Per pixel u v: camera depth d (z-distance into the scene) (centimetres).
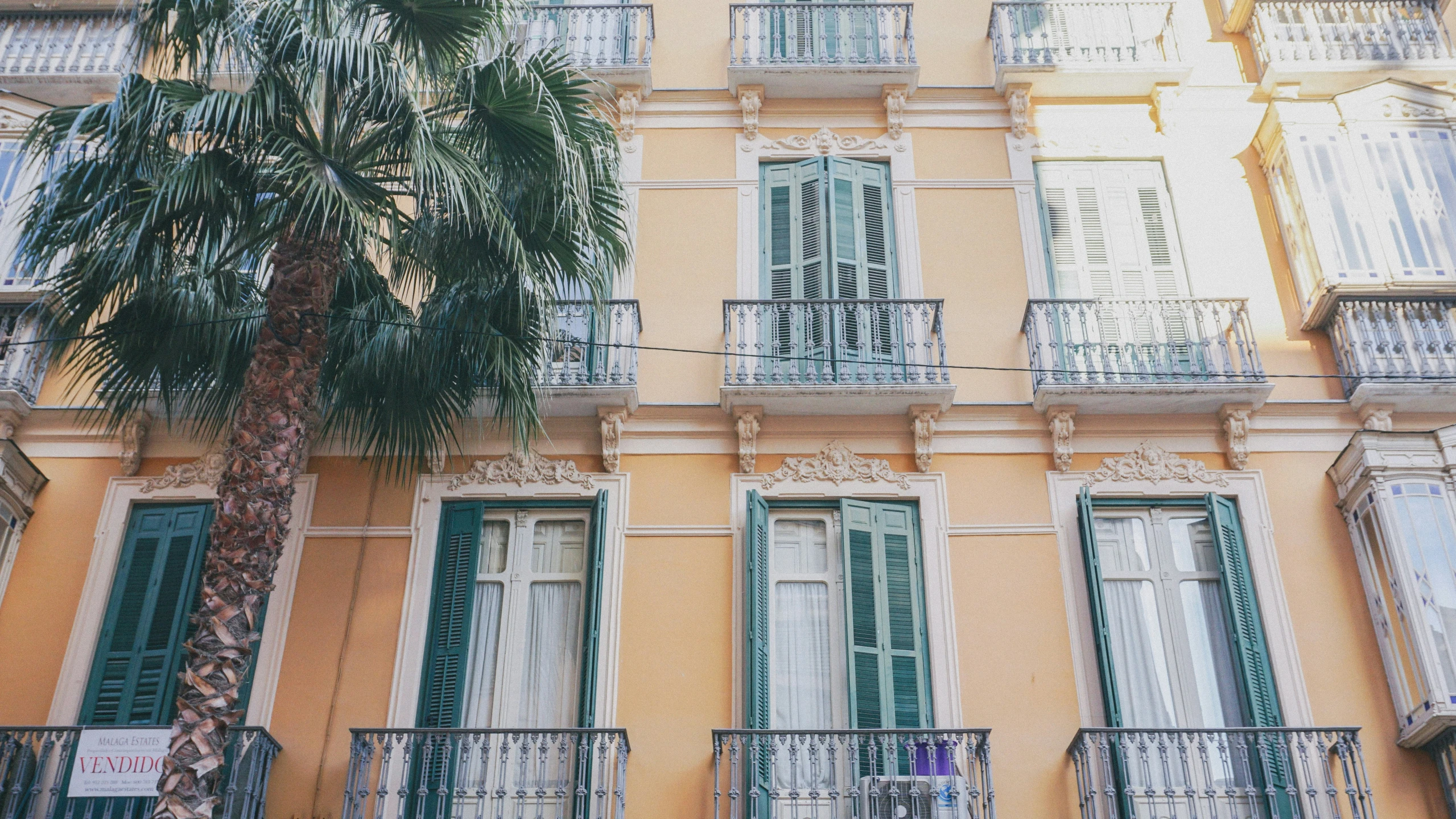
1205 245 1251
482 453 1139
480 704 1047
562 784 990
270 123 854
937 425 1144
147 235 883
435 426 1056
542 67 970
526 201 969
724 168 1302
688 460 1134
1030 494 1114
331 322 1011
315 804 987
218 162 859
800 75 1323
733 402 1131
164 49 936
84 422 1153
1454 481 1041
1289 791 954
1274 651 1038
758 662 1022
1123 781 956
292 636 1052
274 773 996
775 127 1331
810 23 1380
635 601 1068
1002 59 1321
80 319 943
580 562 1104
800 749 1017
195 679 768
